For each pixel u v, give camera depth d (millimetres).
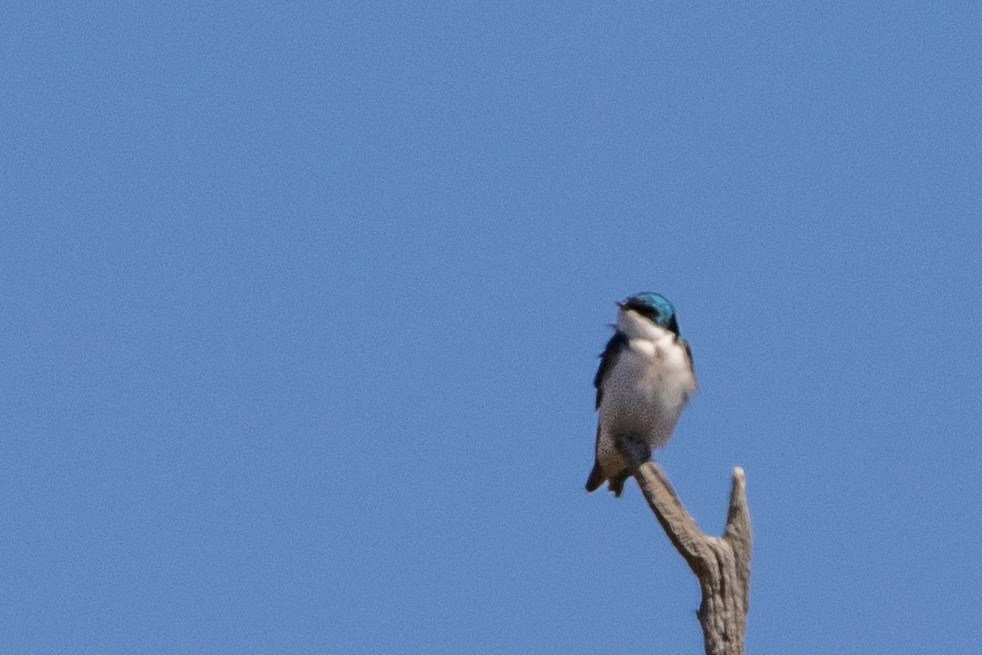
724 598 11141
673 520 11266
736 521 11211
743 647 11141
